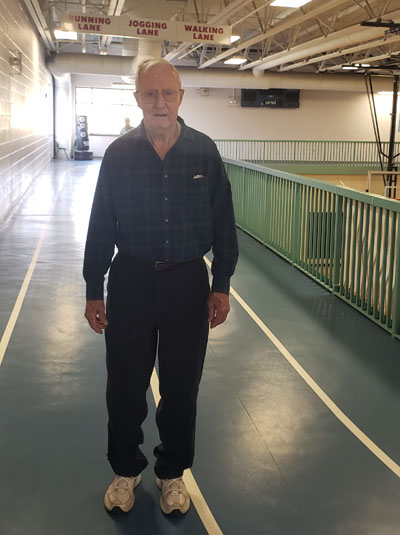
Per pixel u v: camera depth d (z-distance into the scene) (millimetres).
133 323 2301
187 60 24000
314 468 2812
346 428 3205
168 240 2223
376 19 12227
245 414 3334
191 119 25516
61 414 3299
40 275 6352
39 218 9977
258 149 25984
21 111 11953
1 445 2961
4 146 9367
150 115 2105
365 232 5098
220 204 2309
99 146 24844
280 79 22609
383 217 4938
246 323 4895
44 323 4828
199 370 2424
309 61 20234
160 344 2352
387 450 2994
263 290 5898
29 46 13922
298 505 2535
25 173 12812
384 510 2516
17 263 6863
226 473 2754
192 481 2688
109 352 2375
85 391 3596
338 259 5707
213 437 3072
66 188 14109
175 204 2197
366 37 13328
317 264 6301
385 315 4812
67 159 23562
